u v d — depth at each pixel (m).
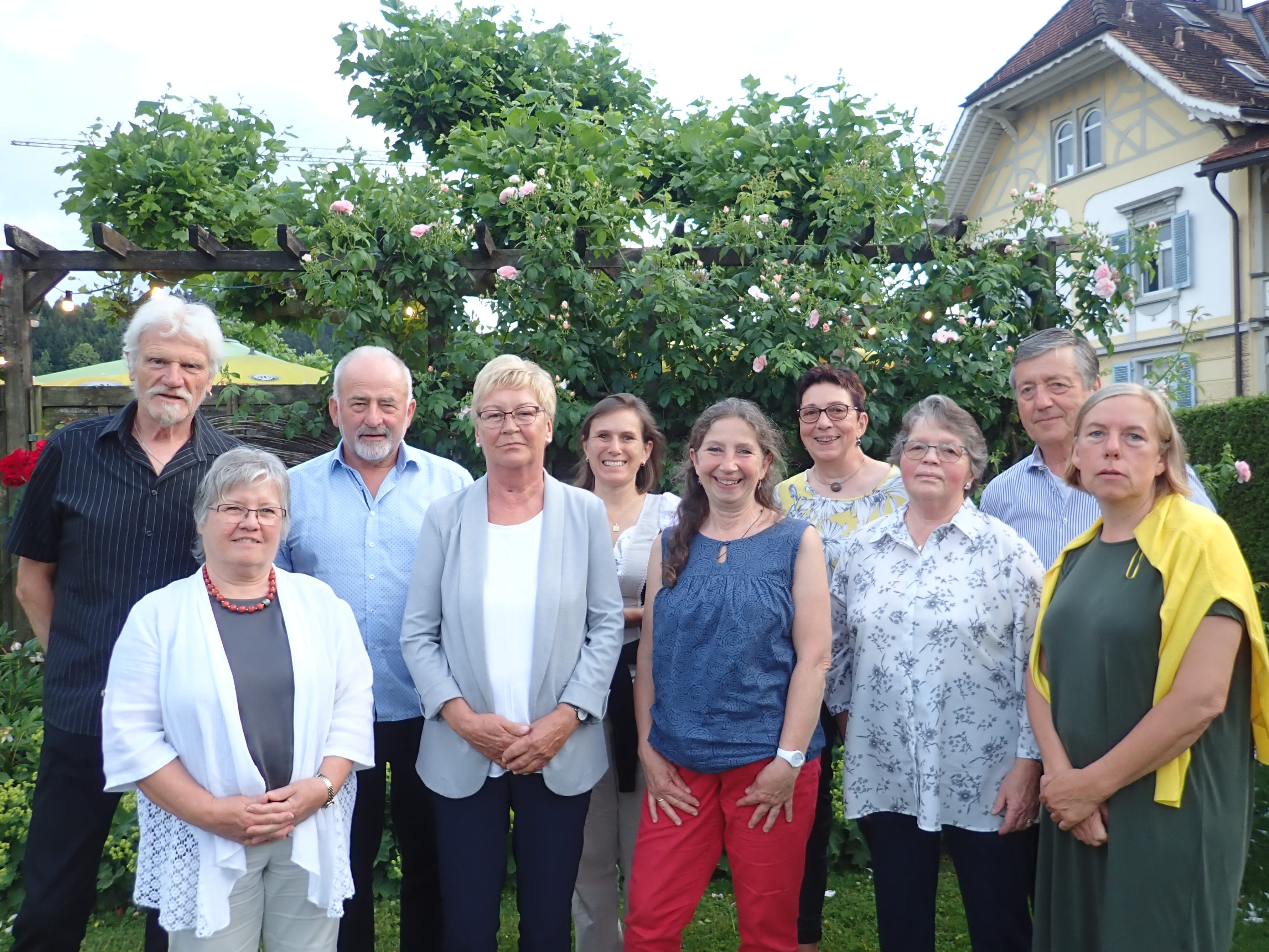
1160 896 1.69
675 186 4.77
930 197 4.56
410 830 2.46
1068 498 2.41
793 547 2.15
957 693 2.08
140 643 1.94
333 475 2.49
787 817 2.05
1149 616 1.76
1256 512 7.49
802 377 2.79
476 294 4.22
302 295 4.59
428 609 2.22
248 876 1.90
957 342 4.08
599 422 2.77
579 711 2.13
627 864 2.53
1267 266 11.77
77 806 2.26
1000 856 2.05
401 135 5.84
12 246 4.16
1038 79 14.21
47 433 4.27
